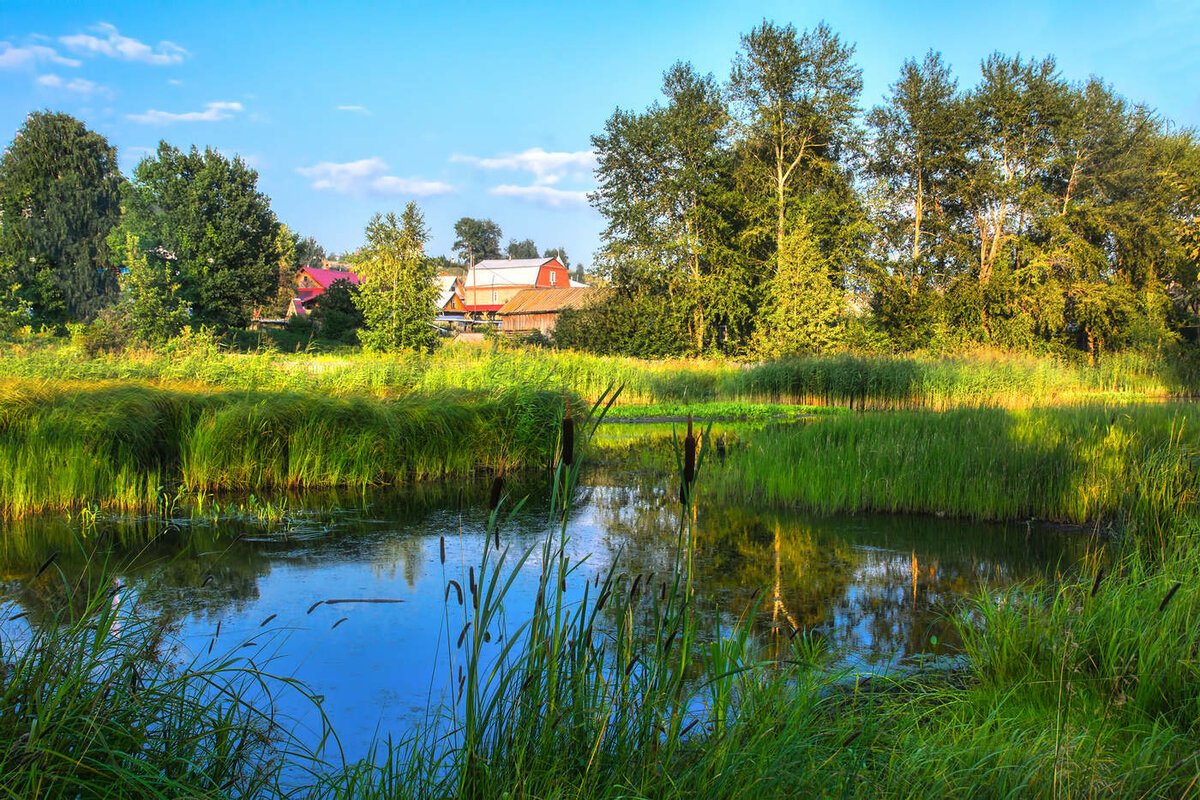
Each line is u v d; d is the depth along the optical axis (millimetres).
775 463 10859
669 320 42188
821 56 40781
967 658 4926
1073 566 7133
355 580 7027
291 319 53438
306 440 12258
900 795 2764
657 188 43156
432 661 5094
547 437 14375
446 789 2785
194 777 3020
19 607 6031
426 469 13305
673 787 2557
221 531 9102
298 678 4840
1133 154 39562
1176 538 5973
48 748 2547
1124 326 37375
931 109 40719
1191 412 10781
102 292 48969
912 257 42531
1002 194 39281
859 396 27844
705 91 43281
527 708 2793
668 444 17766
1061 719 3684
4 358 16172
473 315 74250
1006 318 38812
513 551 8055
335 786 3018
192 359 17688
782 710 3266
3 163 50156
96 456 10445
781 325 36531
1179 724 3627
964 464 9734
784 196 42125
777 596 6426
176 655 5059
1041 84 39625
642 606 5695
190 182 46875
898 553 7863
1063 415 11328
